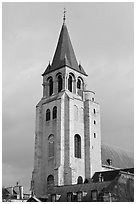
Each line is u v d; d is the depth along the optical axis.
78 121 108.75
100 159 109.44
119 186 65.56
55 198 74.69
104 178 94.56
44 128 110.75
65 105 107.19
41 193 103.25
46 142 108.44
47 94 115.44
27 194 103.38
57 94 110.75
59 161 100.25
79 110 110.25
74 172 99.38
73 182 97.88
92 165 105.69
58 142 102.75
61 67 112.62
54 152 104.25
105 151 119.81
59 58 115.81
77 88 114.62
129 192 66.38
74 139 105.88
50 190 81.12
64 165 100.50
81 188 72.75
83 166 105.06
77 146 106.62
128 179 67.75
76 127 107.25
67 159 100.88
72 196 71.44
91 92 116.12
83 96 114.75
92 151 107.56
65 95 108.06
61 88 112.06
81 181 102.56
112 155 121.12
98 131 112.44
